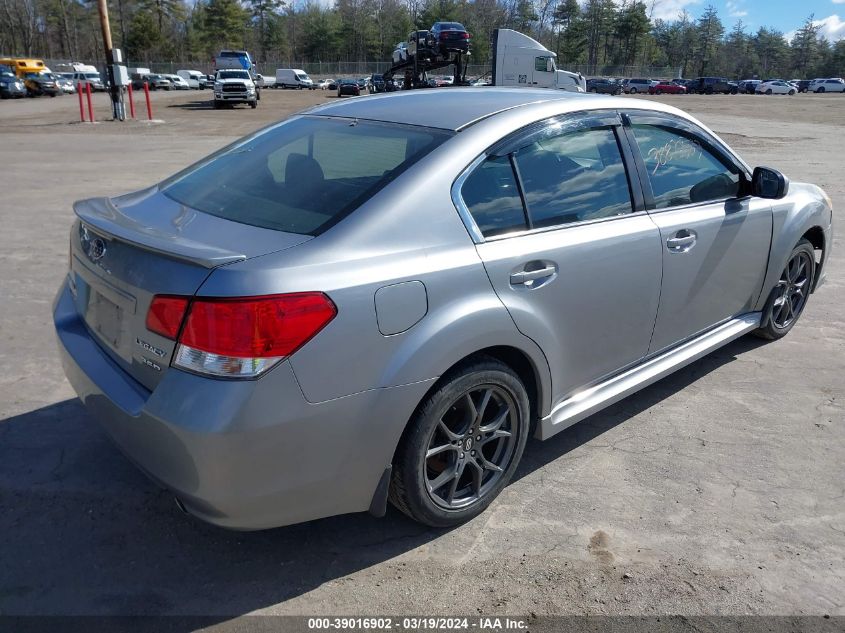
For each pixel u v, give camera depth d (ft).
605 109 10.91
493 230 8.96
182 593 8.21
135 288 7.68
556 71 83.41
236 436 6.96
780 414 12.69
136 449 7.80
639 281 10.84
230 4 332.60
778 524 9.59
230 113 104.32
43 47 349.41
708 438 11.82
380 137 9.58
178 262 7.35
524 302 9.09
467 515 9.41
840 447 11.60
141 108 111.86
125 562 8.70
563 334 9.85
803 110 120.47
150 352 7.55
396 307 7.79
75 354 8.98
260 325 6.95
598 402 10.88
